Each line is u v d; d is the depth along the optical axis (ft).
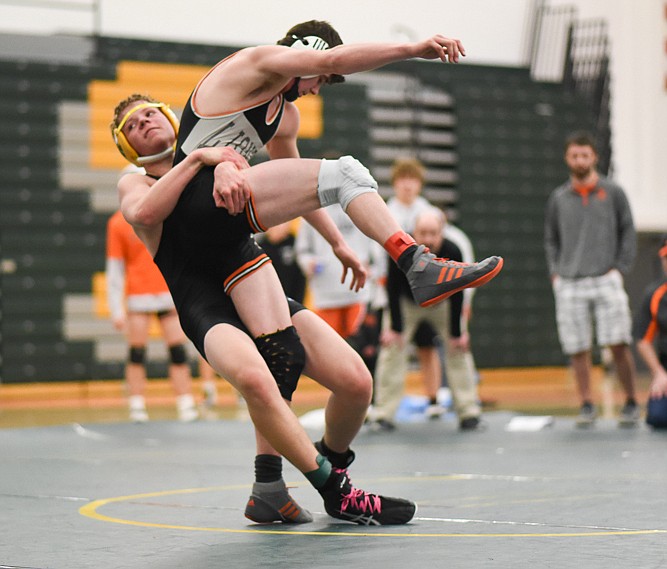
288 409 15.07
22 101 61.62
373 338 39.27
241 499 19.08
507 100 71.36
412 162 39.70
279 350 15.42
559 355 71.31
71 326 61.11
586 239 35.88
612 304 35.42
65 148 62.18
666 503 17.28
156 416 43.80
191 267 15.83
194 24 67.87
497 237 70.54
